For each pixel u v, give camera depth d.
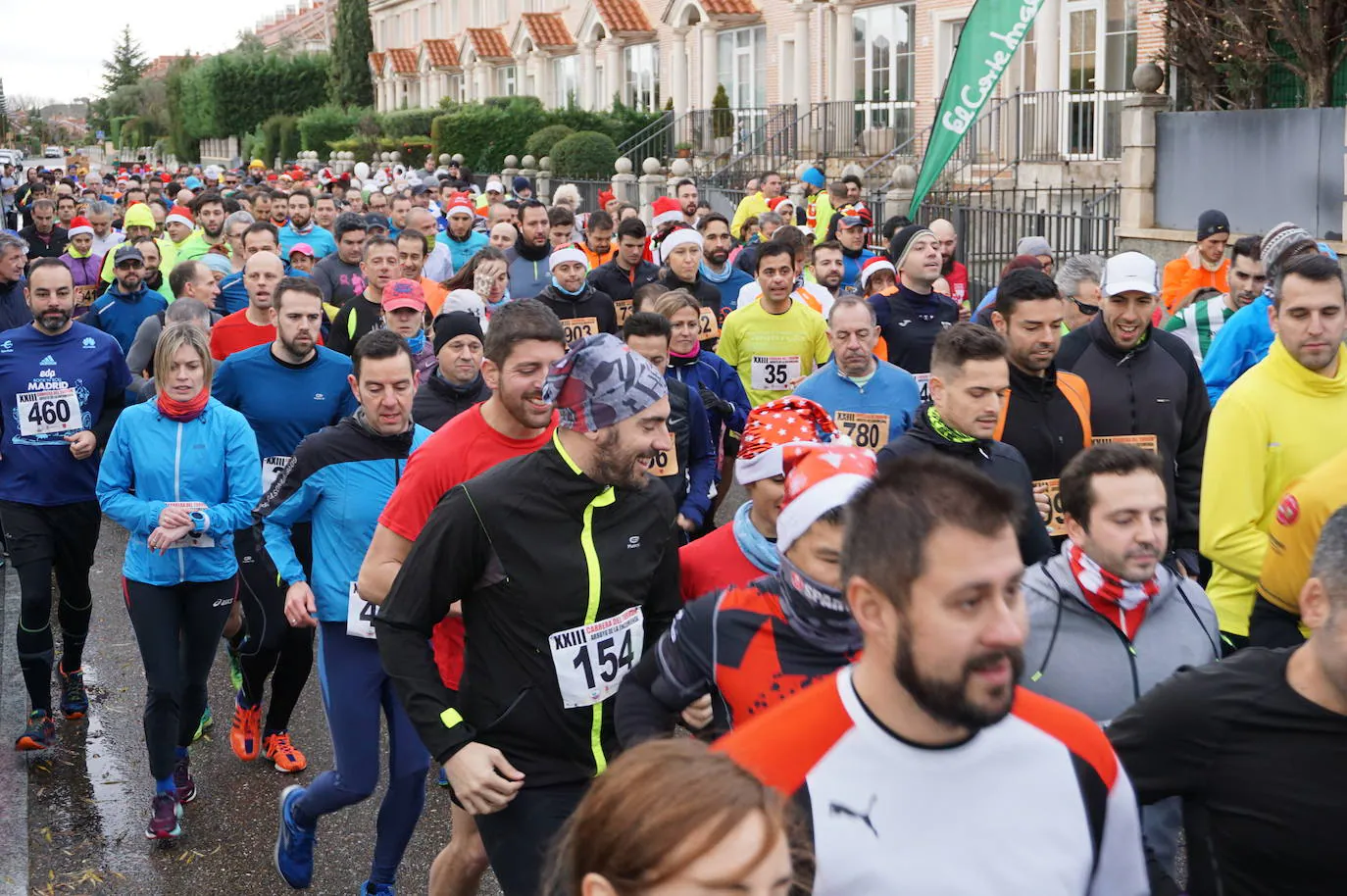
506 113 34.66
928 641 1.90
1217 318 7.35
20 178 41.25
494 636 3.40
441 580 3.37
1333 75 13.93
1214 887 2.51
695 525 6.16
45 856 5.16
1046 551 4.19
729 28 32.22
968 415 4.07
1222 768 2.45
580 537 3.37
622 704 3.19
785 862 1.69
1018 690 2.09
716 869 1.63
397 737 4.46
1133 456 3.18
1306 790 2.38
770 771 2.05
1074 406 4.85
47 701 6.20
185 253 12.66
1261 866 2.44
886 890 2.02
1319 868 2.39
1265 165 12.66
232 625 6.38
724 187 25.58
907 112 25.84
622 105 34.53
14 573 9.00
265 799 5.62
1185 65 15.62
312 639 5.80
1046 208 18.50
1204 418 5.16
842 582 2.06
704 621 3.06
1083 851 2.07
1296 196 12.33
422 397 5.54
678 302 7.00
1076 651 3.23
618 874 1.66
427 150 39.97
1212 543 4.23
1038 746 2.06
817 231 15.68
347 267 10.27
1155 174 14.00
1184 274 9.54
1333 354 4.13
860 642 2.94
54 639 7.77
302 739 6.29
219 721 6.51
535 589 3.34
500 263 8.73
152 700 5.21
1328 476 3.57
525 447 4.08
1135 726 2.53
